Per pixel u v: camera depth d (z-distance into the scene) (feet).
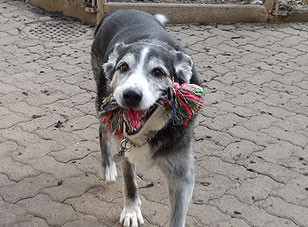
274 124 5.68
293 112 5.90
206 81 6.47
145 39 4.17
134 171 4.45
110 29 4.92
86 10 8.08
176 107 3.78
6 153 5.12
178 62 3.92
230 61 7.04
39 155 5.13
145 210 4.54
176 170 4.03
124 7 7.88
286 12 8.32
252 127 5.62
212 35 7.86
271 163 5.09
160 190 4.76
